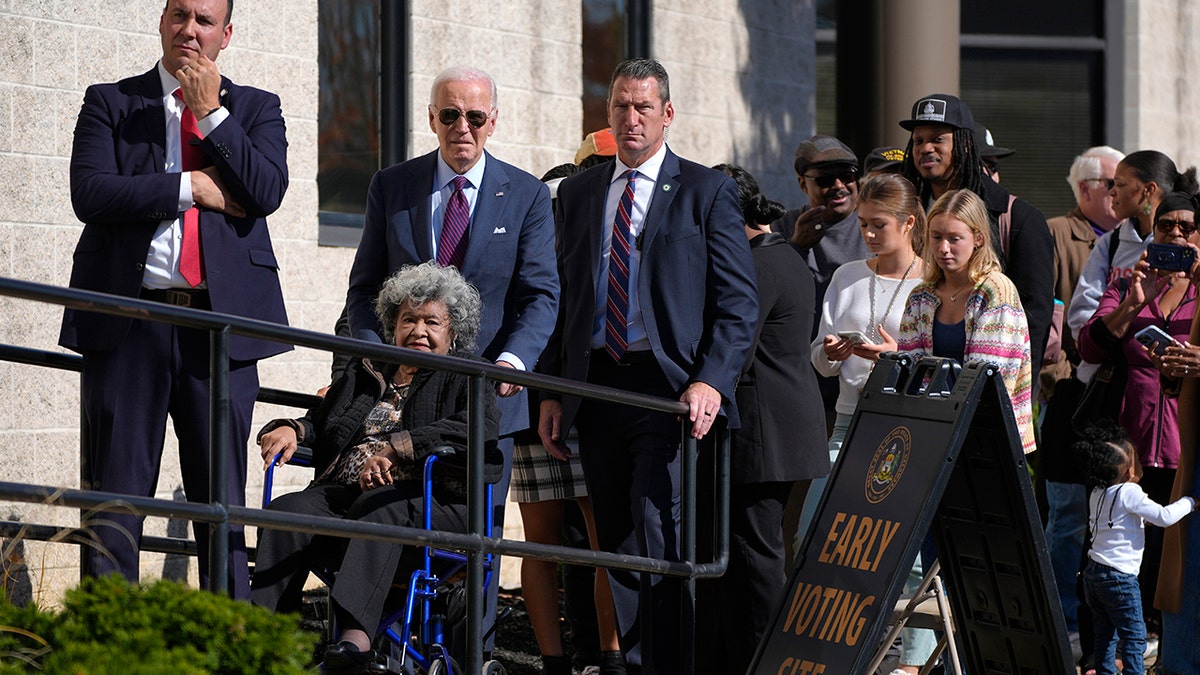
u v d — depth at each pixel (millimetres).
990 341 9156
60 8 11156
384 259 9297
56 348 11109
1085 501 11625
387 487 8305
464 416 8453
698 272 8641
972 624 8320
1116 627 10391
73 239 11258
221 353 6379
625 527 8836
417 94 13914
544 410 9016
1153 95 24141
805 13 18156
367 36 13930
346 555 7918
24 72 10969
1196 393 10219
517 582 14383
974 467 7941
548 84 15047
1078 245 13789
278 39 12648
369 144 13961
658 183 8773
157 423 7820
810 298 9578
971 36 24016
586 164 10930
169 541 8930
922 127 10656
